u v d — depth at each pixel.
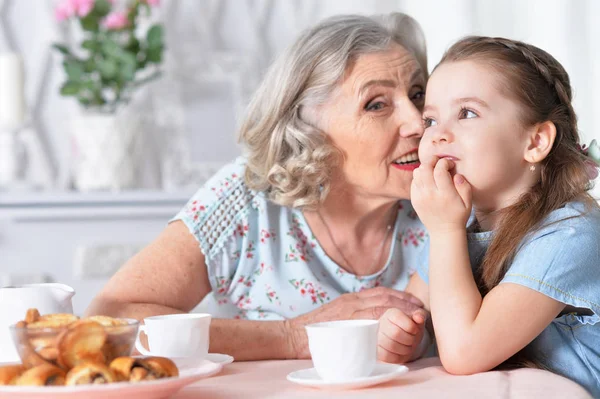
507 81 1.13
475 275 1.16
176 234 1.36
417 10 3.02
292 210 1.44
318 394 0.84
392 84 1.34
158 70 2.76
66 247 2.48
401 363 1.14
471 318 1.01
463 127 1.13
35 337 0.74
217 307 1.44
